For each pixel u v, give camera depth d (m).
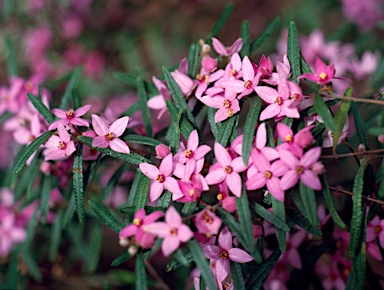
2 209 0.37
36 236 0.39
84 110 0.23
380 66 0.37
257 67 0.23
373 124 0.31
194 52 0.27
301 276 0.27
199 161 0.21
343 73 0.38
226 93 0.22
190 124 0.23
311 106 0.22
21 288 0.37
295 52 0.22
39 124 0.26
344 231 0.26
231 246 0.21
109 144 0.22
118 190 0.33
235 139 0.21
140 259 0.20
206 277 0.19
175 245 0.19
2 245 0.36
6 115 0.32
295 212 0.22
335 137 0.21
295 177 0.20
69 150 0.22
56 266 0.39
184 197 0.21
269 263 0.22
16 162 0.22
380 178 0.23
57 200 0.34
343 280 0.27
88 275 0.39
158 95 0.28
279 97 0.21
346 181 0.29
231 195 0.21
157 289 0.36
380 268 0.36
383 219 0.22
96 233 0.33
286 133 0.20
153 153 0.24
